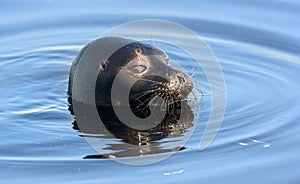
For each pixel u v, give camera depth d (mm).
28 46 46531
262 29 48125
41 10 51500
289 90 38812
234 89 38875
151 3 52750
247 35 47375
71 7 52188
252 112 35688
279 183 28250
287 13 50406
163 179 28672
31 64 43781
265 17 50031
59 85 40219
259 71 41906
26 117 35500
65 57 45219
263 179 28625
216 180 28578
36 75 41812
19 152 31562
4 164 30328
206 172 29266
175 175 29031
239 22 49375
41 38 47781
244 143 32062
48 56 45219
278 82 40094
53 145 32250
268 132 33281
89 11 51500
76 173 29344
